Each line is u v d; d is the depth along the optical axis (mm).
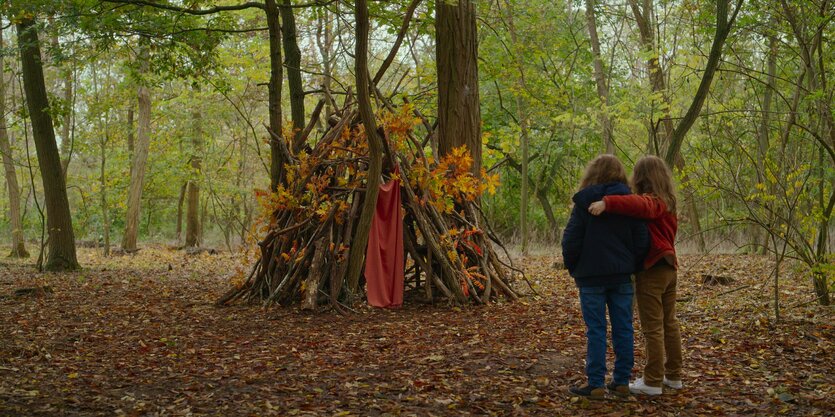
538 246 20422
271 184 9234
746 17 10141
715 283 10648
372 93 9531
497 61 17203
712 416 3998
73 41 10930
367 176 8680
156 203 34094
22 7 10391
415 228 10031
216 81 12273
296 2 14555
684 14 12461
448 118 9773
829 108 8359
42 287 10273
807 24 9484
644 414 4043
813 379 4715
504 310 8352
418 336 6699
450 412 4156
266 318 7887
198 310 8570
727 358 5449
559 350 5906
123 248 21781
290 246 8984
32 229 29141
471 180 9195
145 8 10883
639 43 18188
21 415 3994
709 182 7684
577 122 17594
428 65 13734
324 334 6875
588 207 4301
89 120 21266
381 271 8594
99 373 5207
